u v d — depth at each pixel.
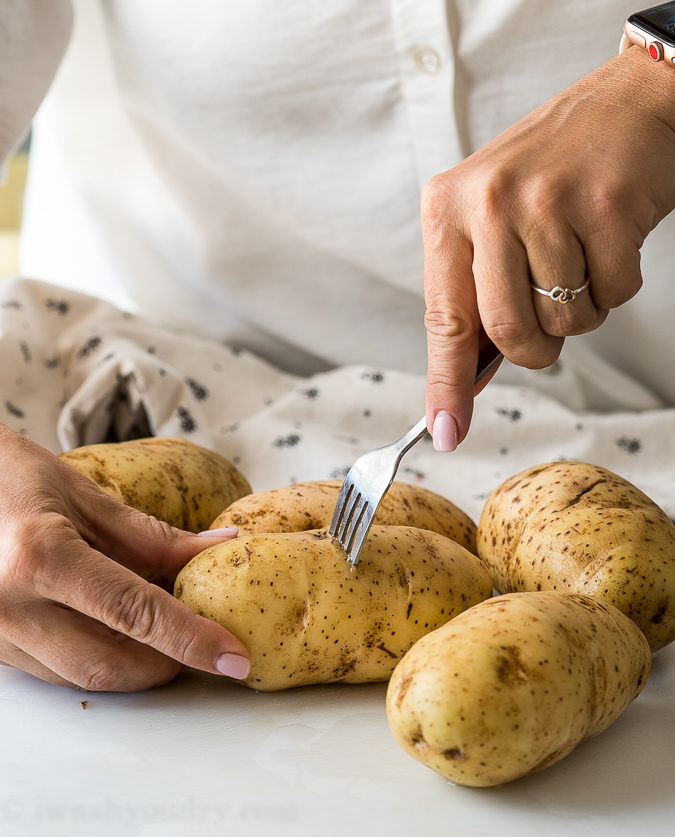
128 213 1.52
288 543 0.70
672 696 0.70
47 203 1.62
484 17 1.12
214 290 1.50
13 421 1.19
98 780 0.59
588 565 0.73
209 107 1.31
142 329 1.36
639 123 0.71
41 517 0.64
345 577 0.69
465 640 0.59
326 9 1.17
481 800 0.57
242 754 0.62
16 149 1.33
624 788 0.58
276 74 1.24
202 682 0.71
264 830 0.54
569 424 1.26
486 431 1.26
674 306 1.25
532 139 0.71
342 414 1.29
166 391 1.21
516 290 0.67
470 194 0.69
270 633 0.66
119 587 0.62
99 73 1.42
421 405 1.30
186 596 0.68
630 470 1.23
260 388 1.40
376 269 1.38
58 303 1.34
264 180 1.34
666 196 0.71
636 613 0.72
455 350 0.70
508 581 0.79
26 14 1.20
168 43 1.29
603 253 0.68
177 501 0.84
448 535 0.84
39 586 0.62
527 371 1.40
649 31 0.74
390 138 1.25
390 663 0.70
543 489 0.80
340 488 0.84
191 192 1.43
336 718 0.66
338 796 0.57
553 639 0.59
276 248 1.44
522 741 0.55
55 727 0.65
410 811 0.56
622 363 1.38
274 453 1.22
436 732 0.55
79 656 0.66
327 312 1.48
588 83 0.75
